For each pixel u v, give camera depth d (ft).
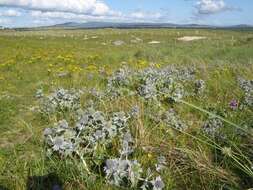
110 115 15.15
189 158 11.63
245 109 17.61
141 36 203.21
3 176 11.75
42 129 16.76
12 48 71.26
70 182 10.73
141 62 40.29
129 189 10.01
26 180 11.18
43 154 12.56
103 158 11.80
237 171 10.94
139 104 16.85
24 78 35.09
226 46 86.43
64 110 19.56
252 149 12.06
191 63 37.29
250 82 24.09
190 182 10.63
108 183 10.21
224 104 19.30
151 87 20.15
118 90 21.04
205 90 23.18
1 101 23.95
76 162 11.30
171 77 25.18
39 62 47.67
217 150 12.53
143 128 13.56
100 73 33.30
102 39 164.14
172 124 15.06
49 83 30.78
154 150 12.19
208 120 15.39
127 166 10.37
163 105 19.67
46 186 10.95
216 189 10.16
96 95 21.47
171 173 11.07
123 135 12.95
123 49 84.64
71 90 22.49
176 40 164.04
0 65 42.57
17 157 13.34
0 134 17.13
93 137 12.66
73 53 61.93
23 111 21.71
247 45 84.84
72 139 12.64
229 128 14.33
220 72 30.63
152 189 9.96
